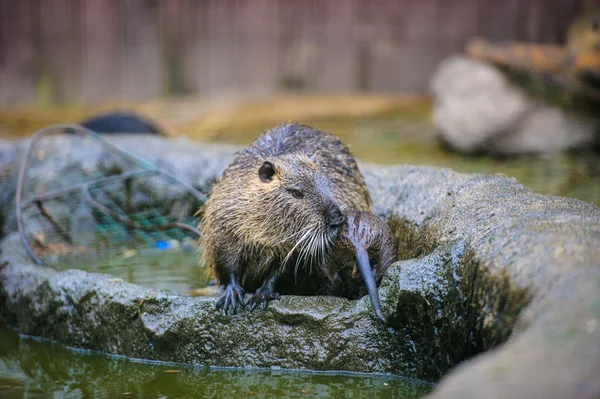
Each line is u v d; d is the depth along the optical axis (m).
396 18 27.34
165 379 7.67
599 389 3.93
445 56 27.00
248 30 27.89
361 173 10.80
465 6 26.55
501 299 5.68
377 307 6.96
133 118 16.59
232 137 19.50
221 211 8.43
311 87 28.19
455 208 7.92
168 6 27.36
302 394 7.14
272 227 8.10
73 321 8.73
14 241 11.14
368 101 24.95
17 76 27.48
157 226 11.27
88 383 7.79
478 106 17.36
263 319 7.74
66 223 12.45
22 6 27.25
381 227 7.75
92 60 27.72
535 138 17.06
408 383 7.18
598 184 13.46
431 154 17.20
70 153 13.21
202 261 9.66
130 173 11.91
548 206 6.81
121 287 8.38
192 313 7.93
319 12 27.77
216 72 28.03
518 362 4.34
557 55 17.38
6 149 13.35
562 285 5.02
